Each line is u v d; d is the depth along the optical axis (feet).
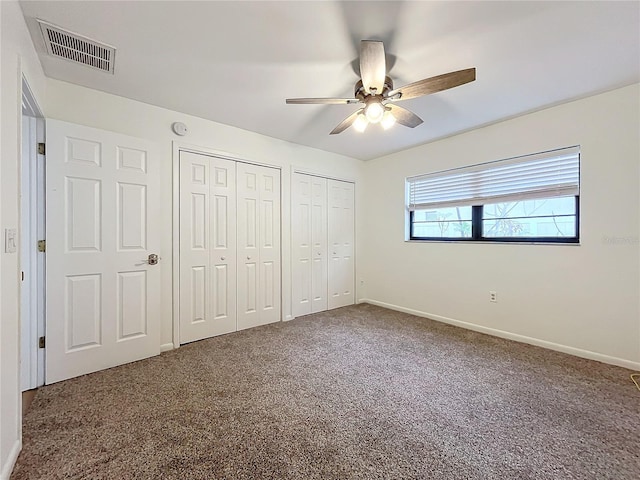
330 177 13.34
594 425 5.17
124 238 7.64
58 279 6.70
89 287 7.11
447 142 11.32
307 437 4.86
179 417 5.38
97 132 7.23
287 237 11.77
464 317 10.89
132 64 6.42
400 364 7.70
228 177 10.11
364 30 5.36
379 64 5.23
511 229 9.95
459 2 4.70
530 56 6.12
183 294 9.09
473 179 10.67
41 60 6.22
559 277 8.62
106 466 4.24
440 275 11.68
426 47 5.82
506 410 5.64
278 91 7.64
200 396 6.10
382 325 11.09
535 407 5.73
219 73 6.79
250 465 4.26
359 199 14.67
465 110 8.80
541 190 9.03
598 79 7.06
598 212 7.88
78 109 7.27
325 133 10.77
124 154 7.65
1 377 3.89
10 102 4.25
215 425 5.16
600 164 7.82
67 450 4.53
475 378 6.92
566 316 8.47
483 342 9.32
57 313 6.68
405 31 5.37
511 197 9.68
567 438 4.84
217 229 9.87
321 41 5.68
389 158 13.62
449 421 5.31
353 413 5.54
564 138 8.41
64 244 6.79
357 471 4.15
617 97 7.54
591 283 8.04
